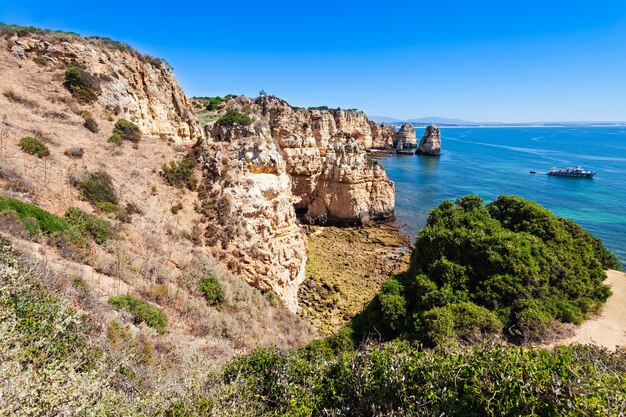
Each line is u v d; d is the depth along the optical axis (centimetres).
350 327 2000
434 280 1973
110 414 650
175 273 1866
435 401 759
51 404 549
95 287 1337
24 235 1334
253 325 1877
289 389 959
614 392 594
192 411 782
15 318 728
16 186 1622
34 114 2316
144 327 1294
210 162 2770
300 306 2898
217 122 3603
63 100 2584
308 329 2330
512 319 1681
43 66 2767
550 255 2009
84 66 2906
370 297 3127
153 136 3222
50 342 739
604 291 2006
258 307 2128
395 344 1071
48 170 1897
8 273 821
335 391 939
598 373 691
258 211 2653
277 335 1972
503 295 1773
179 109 3772
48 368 616
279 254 2875
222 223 2442
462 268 1944
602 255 2502
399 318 1895
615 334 1681
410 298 1989
